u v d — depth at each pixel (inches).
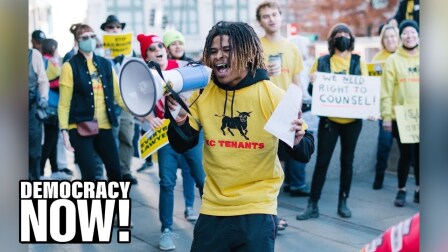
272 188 118.0
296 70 232.4
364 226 232.2
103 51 306.0
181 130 117.6
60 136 328.8
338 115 232.8
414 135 250.7
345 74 236.1
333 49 238.7
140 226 231.9
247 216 114.8
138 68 107.6
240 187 117.6
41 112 271.3
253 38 116.2
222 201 116.6
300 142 116.2
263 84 116.3
